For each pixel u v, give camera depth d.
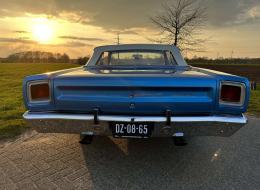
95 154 3.25
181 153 3.30
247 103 2.42
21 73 22.02
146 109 2.45
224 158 3.16
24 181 2.54
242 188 2.44
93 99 2.47
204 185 2.49
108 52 4.05
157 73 2.73
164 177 2.65
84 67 3.76
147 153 3.30
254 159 3.13
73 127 2.55
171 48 3.99
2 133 4.01
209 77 2.41
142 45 4.02
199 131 2.49
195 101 2.41
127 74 2.59
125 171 2.79
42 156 3.17
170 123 2.39
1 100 7.15
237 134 4.14
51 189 2.40
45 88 2.54
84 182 2.53
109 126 2.49
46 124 2.56
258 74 23.42
